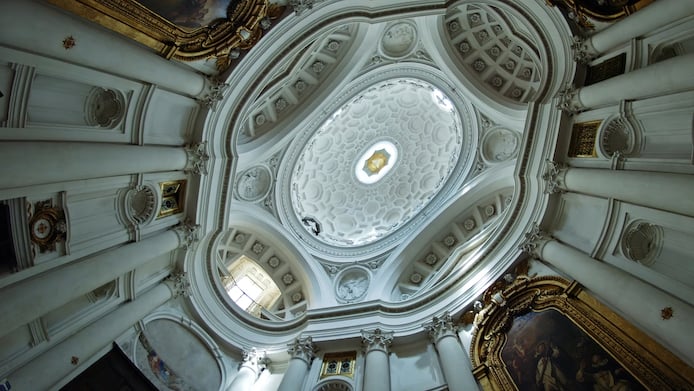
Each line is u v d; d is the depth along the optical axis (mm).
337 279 16547
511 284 10992
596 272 8562
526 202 11914
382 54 15609
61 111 7547
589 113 9680
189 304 12172
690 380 6172
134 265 8938
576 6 9180
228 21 9133
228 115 10812
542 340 8891
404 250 16234
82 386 8133
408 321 12781
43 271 7270
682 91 7379
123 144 8680
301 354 12445
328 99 15078
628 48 8562
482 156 15891
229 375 12258
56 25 6414
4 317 6211
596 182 9023
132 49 7844
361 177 21172
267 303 16453
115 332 9062
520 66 13797
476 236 14562
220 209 11656
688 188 6906
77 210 8109
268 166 15945
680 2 7125
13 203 6824
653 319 7004
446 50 14664
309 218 18484
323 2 10219
